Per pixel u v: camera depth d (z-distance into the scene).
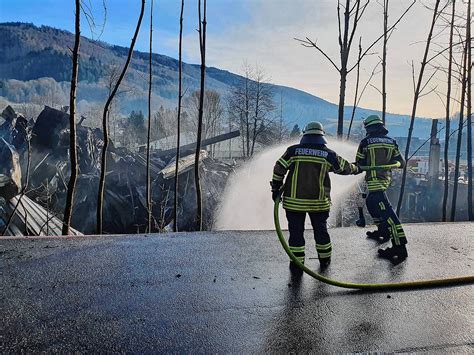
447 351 2.93
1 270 4.36
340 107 10.24
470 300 3.87
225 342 2.96
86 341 2.91
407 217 25.77
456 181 12.78
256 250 5.41
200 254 5.17
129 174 21.73
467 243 5.98
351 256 5.21
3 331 3.02
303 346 2.94
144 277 4.27
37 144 17.38
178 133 11.38
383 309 3.62
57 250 5.18
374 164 5.11
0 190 11.22
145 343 2.91
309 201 4.37
